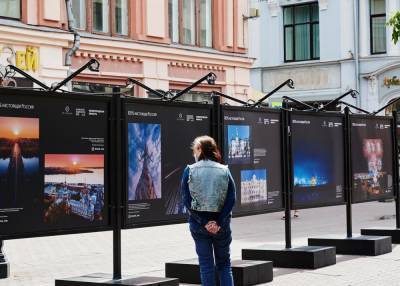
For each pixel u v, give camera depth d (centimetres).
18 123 830
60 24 2083
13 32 1925
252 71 3753
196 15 2625
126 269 1195
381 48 3441
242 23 2805
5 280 1100
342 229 1820
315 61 3562
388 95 3409
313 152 1231
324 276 1074
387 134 1432
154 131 956
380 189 1406
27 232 836
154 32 2405
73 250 1474
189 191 851
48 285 1050
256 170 1122
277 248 1176
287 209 1173
